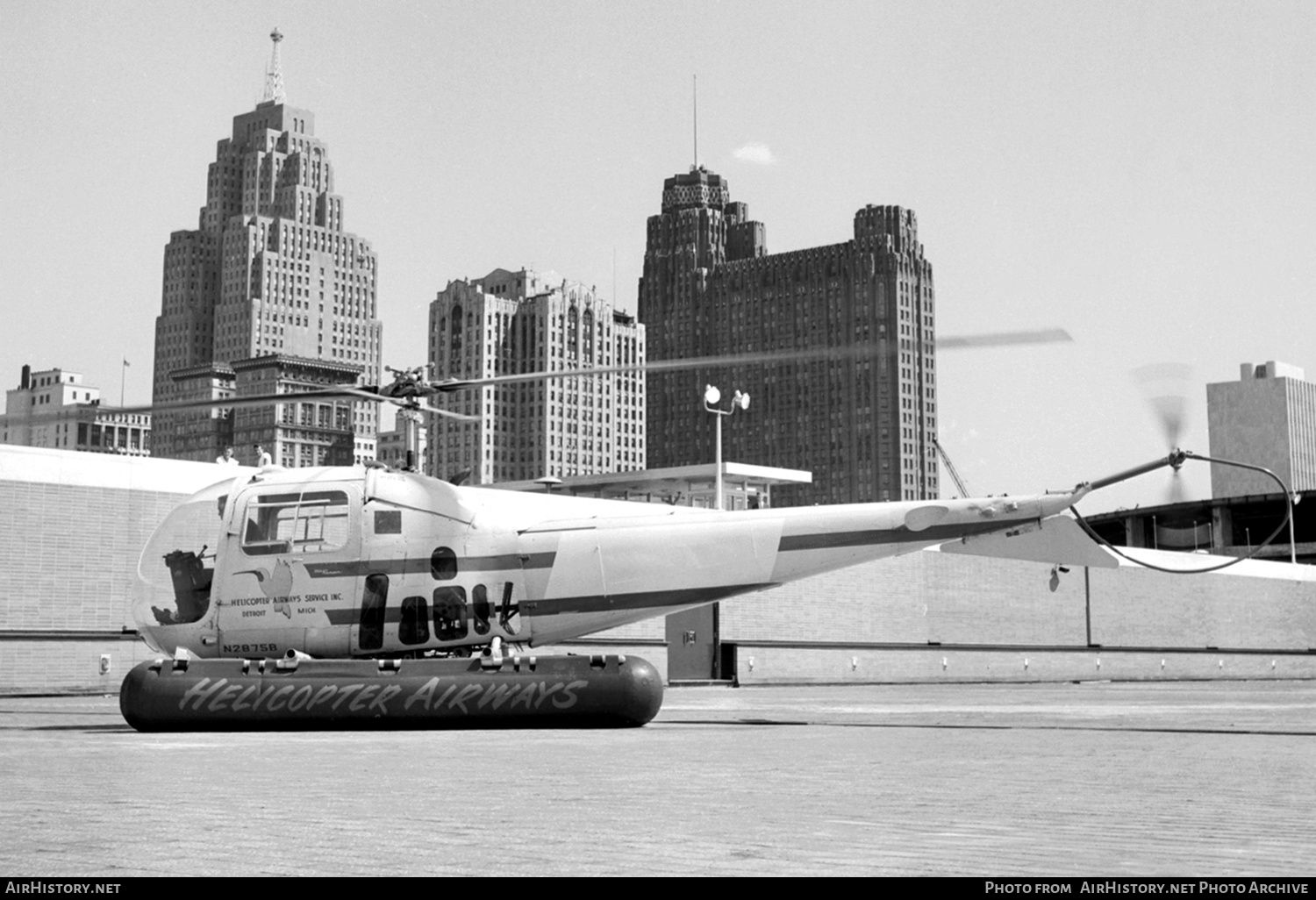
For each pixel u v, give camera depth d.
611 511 30.14
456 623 25.81
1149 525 149.25
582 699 22.66
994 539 26.56
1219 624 95.88
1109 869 6.96
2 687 45.75
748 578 26.64
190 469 51.06
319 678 22.64
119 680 48.38
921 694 53.34
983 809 9.97
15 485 46.78
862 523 26.58
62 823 9.11
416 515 25.97
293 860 7.45
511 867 7.16
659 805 10.23
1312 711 32.62
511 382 25.88
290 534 26.11
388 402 26.53
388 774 13.24
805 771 13.55
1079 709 34.97
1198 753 16.59
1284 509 150.12
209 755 16.06
